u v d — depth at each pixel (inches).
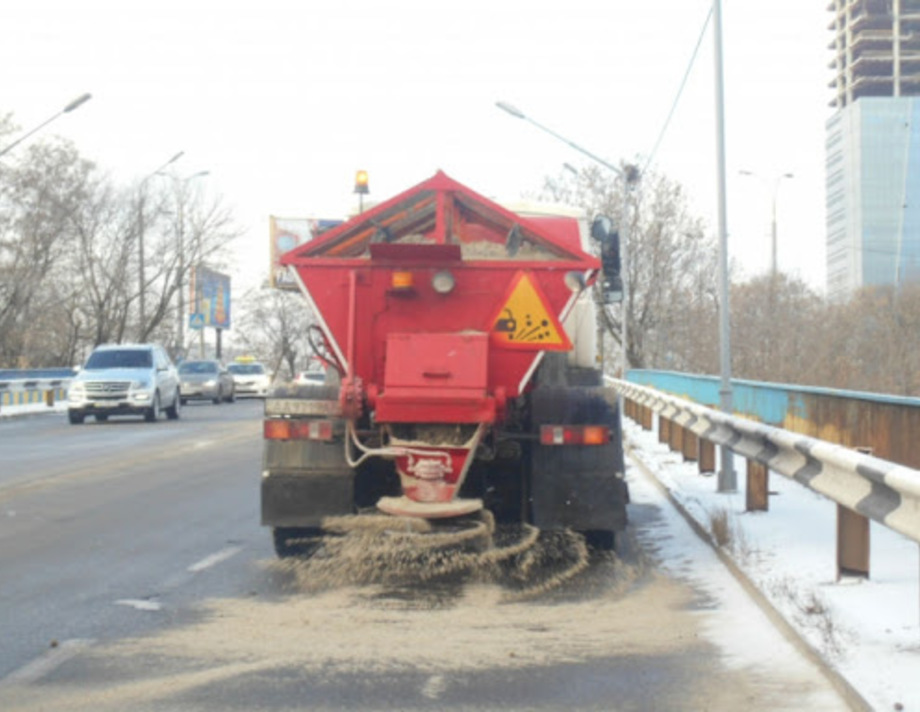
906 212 4040.4
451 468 346.3
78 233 2194.9
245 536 443.8
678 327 1761.8
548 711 227.1
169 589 343.9
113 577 362.3
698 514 459.2
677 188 1904.5
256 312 3314.5
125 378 1243.8
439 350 343.6
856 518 322.0
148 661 263.9
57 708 229.6
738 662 260.2
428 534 347.6
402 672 254.8
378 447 367.9
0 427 1204.5
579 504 364.2
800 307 1428.4
